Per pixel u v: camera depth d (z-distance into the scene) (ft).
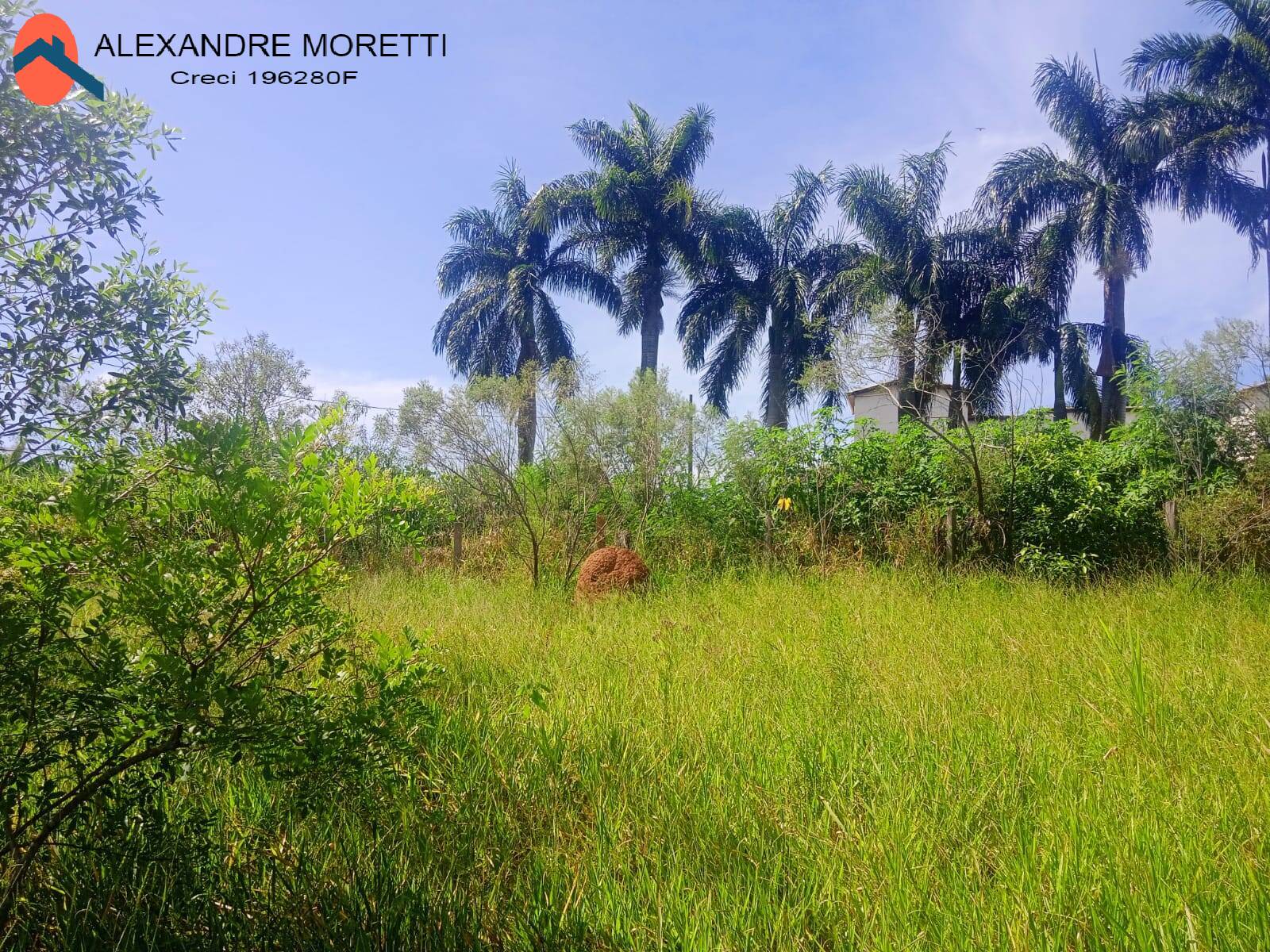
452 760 12.60
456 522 49.73
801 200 83.56
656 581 36.24
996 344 70.03
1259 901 8.35
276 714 8.47
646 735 13.87
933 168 74.64
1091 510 34.99
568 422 43.01
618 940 8.46
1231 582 30.42
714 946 8.13
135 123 9.98
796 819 11.00
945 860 9.78
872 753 12.71
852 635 22.50
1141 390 39.01
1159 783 11.85
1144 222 69.97
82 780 8.23
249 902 8.90
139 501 9.00
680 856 10.03
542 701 13.97
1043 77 73.31
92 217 9.77
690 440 46.85
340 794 9.62
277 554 8.54
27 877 8.46
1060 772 12.06
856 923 8.61
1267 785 11.53
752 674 18.38
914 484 39.32
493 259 94.48
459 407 40.86
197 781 10.98
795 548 40.14
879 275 74.64
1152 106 70.33
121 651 8.08
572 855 10.25
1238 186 68.18
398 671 9.64
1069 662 18.80
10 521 8.11
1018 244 75.61
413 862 9.82
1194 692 16.14
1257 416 36.68
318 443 10.44
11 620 7.42
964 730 14.11
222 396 44.93
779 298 80.64
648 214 87.15
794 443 42.75
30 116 8.93
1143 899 8.59
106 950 7.93
